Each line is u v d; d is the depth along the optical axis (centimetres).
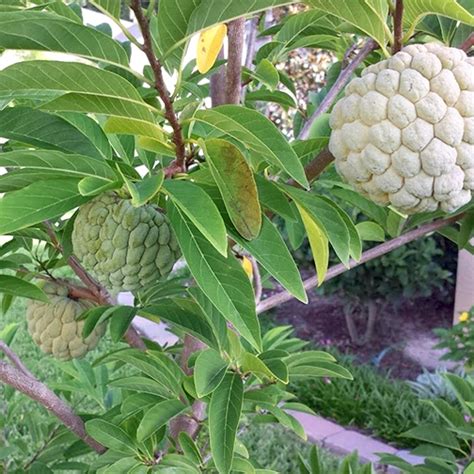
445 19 41
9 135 37
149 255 36
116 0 29
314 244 36
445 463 59
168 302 45
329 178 50
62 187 29
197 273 29
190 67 62
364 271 141
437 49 31
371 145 31
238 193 30
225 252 26
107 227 36
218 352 40
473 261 142
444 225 51
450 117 30
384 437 119
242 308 29
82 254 37
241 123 30
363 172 32
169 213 31
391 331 168
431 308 178
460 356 109
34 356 146
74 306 52
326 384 134
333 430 122
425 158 30
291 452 114
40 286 53
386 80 31
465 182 31
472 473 46
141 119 31
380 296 147
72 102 30
